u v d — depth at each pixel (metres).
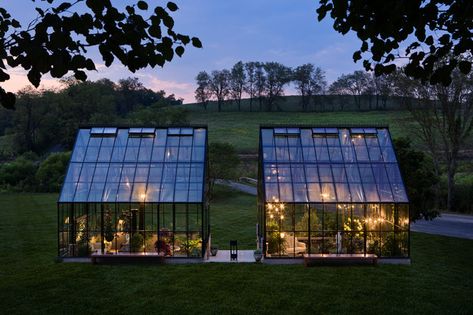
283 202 23.72
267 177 24.88
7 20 5.29
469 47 6.21
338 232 23.56
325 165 25.62
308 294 19.30
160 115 64.50
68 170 25.56
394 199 23.83
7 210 44.09
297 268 22.88
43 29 4.80
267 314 17.23
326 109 133.00
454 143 42.41
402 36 6.44
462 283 20.67
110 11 5.10
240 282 20.81
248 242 30.97
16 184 63.19
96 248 24.83
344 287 20.09
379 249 23.72
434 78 6.25
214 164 52.34
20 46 4.75
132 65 5.57
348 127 27.56
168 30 5.67
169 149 26.83
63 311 17.52
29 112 88.94
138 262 23.56
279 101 139.88
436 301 18.39
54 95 93.88
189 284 20.56
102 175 25.42
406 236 23.72
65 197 24.28
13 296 19.16
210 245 28.12
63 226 24.44
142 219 24.58
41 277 21.64
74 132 89.88
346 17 6.81
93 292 19.56
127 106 148.88
